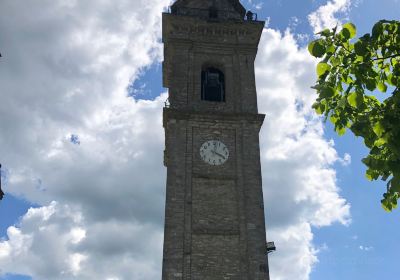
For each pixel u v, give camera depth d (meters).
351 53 11.46
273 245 36.25
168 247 35.03
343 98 11.53
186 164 38.78
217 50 45.75
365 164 11.63
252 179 38.75
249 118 41.53
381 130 11.13
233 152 40.06
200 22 46.06
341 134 12.45
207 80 44.53
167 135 41.22
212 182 38.34
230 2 50.53
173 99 42.03
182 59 44.31
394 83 11.82
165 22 46.38
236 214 37.19
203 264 34.75
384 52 11.38
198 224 36.31
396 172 10.84
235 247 35.72
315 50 11.73
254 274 34.59
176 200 37.00
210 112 41.19
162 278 33.91
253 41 46.47
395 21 11.10
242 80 44.22
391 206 12.02
